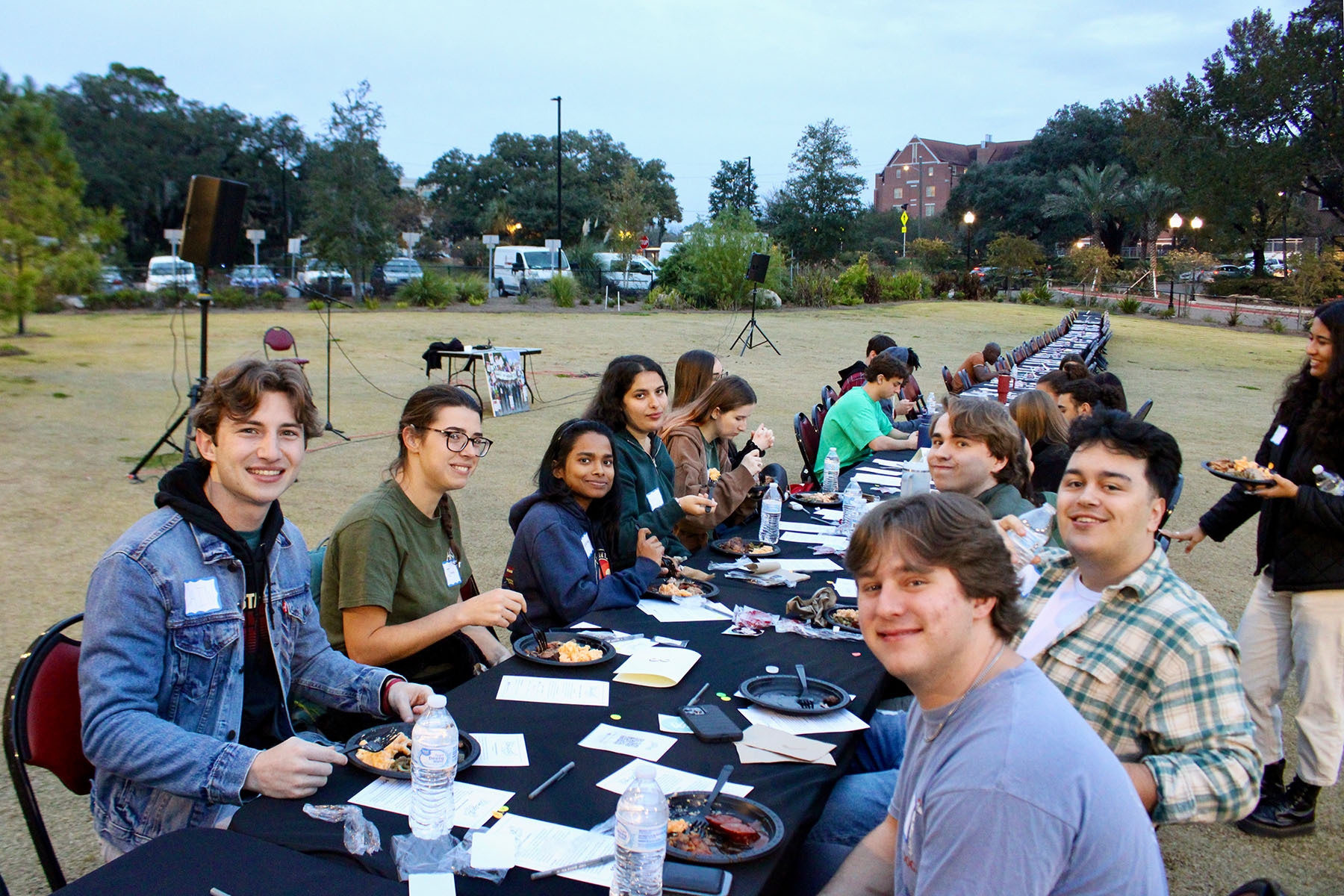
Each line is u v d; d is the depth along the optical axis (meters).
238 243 6.51
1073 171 54.94
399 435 2.66
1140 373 16.72
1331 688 2.90
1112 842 1.25
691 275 27.16
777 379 13.78
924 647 1.36
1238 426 11.43
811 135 46.12
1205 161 35.62
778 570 3.48
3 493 6.18
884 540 1.38
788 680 2.41
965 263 47.91
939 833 1.28
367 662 2.54
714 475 4.14
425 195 64.06
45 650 1.91
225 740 1.95
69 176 13.86
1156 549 2.04
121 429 8.48
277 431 1.96
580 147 65.94
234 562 1.97
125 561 1.83
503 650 2.92
